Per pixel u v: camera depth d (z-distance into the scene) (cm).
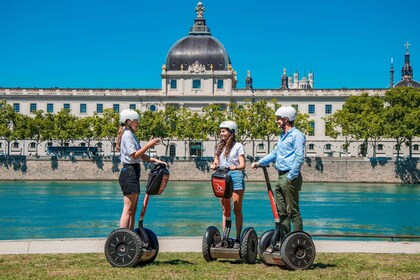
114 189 9512
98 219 5212
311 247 1809
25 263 1894
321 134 16188
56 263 1894
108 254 1823
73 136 13312
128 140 1873
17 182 11894
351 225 4834
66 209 6109
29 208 6219
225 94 16325
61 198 7562
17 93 16612
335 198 7862
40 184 11112
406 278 1666
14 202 6956
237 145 1991
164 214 5575
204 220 5069
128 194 1878
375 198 7881
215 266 1844
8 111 13325
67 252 2180
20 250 2212
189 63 16475
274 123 12562
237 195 1970
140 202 6938
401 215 5669
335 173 12369
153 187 1875
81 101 16600
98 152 15012
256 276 1673
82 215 5547
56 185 10750
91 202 6975
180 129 13062
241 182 1973
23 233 4228
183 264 1891
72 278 1628
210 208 6191
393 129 12000
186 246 2331
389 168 12169
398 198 7888
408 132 11806
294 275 1692
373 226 4766
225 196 1881
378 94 15125
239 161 1975
